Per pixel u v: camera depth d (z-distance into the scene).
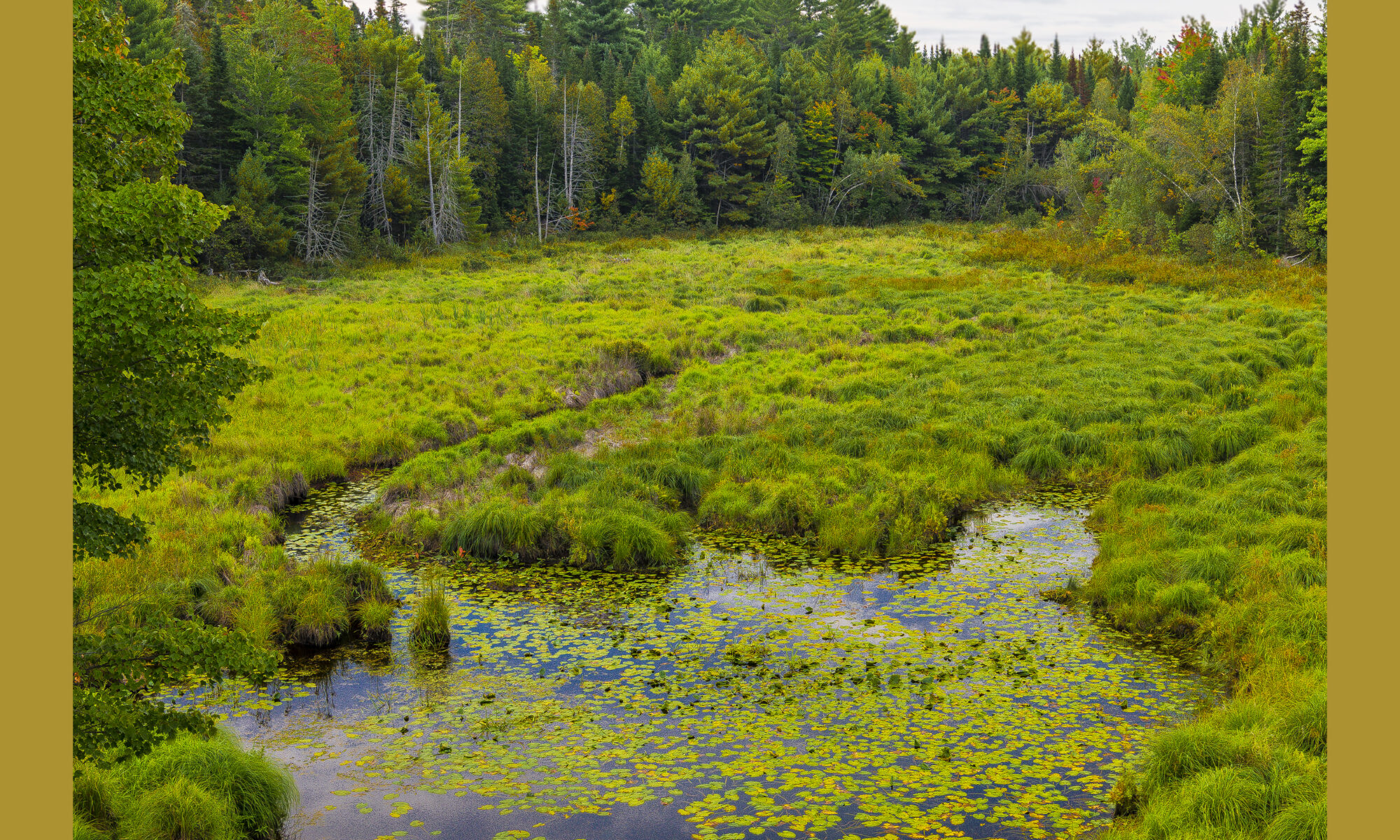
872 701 10.91
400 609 13.98
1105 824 8.41
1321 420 20.45
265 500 18.55
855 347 30.08
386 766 9.73
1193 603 12.80
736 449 20.55
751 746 9.98
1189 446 20.25
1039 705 10.72
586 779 9.40
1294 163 48.22
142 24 53.75
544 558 16.22
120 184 8.24
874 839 8.25
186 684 11.68
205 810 8.33
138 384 7.71
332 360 29.11
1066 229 59.56
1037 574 14.95
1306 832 7.26
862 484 18.89
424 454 21.19
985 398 24.28
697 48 103.62
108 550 8.06
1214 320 31.83
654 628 13.21
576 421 23.72
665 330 32.78
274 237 51.03
